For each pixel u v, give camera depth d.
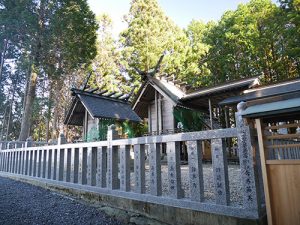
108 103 13.68
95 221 4.20
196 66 22.02
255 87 9.01
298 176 2.49
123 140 4.64
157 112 14.65
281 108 2.48
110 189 4.74
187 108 13.90
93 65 24.64
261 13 22.89
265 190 2.69
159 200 3.77
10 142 11.31
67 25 15.59
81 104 12.94
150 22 22.25
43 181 7.09
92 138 12.09
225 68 23.58
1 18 14.78
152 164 4.00
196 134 3.47
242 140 2.98
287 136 2.65
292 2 18.16
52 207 5.08
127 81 24.16
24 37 15.78
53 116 25.33
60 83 22.73
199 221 3.24
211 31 25.59
